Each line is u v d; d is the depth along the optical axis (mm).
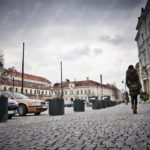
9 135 5125
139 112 11109
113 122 6961
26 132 5551
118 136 4418
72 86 107250
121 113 11258
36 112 14492
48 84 112312
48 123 7703
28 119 10297
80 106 18812
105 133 4875
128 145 3559
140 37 38000
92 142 3939
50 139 4395
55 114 13750
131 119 7535
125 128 5477
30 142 4148
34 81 102188
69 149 3436
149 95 32062
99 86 109625
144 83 34906
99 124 6641
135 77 10055
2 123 8500
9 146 3822
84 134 4867
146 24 32656
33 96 87938
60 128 6105
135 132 4789
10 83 77375
